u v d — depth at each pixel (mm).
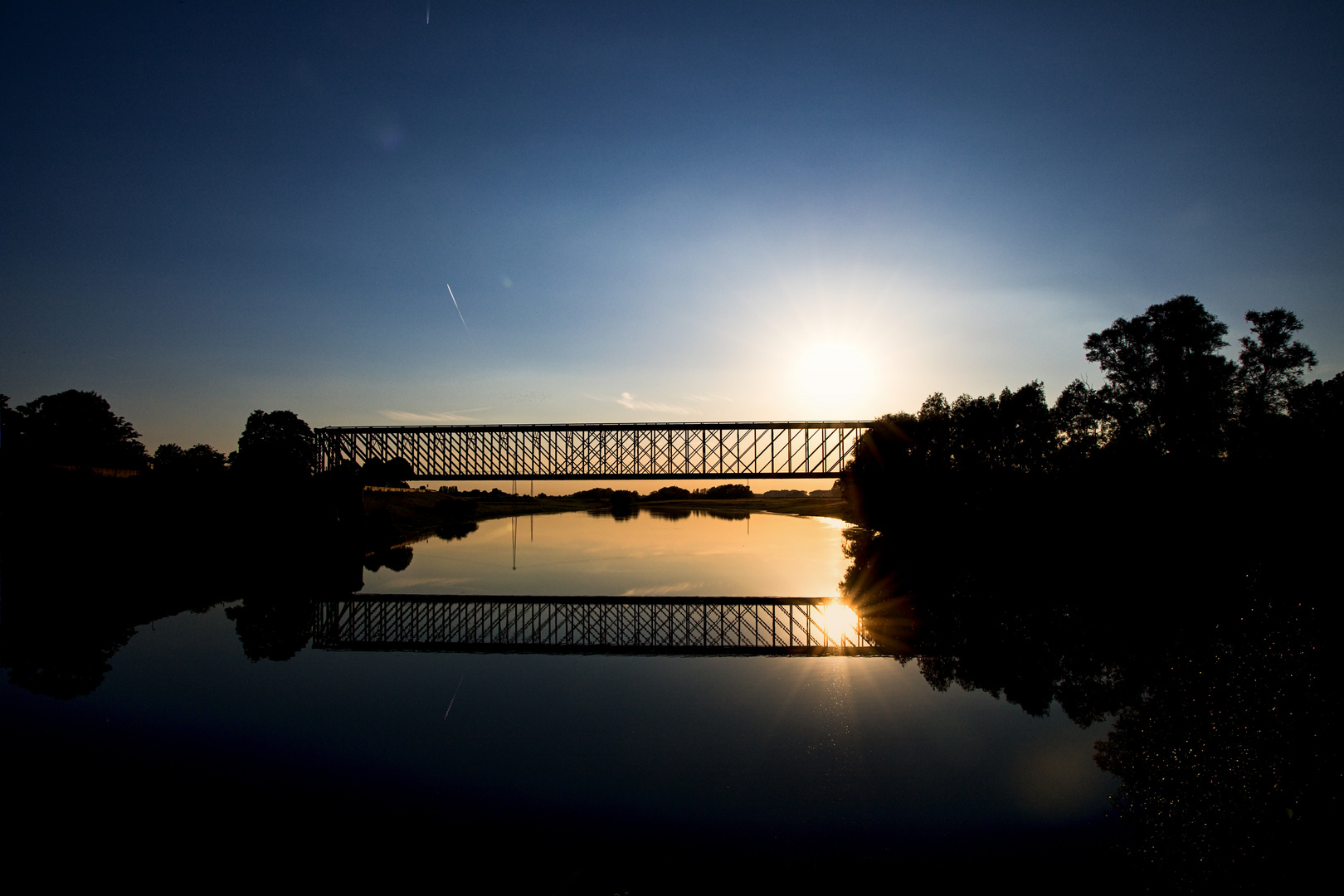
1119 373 55094
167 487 66625
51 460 73625
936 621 35094
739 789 15984
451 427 67812
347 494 67500
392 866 12992
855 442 68500
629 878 12648
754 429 66812
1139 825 14250
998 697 22625
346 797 15742
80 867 13047
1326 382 45906
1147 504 49344
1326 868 12734
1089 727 19625
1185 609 33250
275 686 24766
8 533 52906
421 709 21938
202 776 16953
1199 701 20734
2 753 18328
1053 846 13609
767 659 28609
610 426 66812
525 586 48656
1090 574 44531
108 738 19438
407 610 40438
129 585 46906
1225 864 12742
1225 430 50156
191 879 12641
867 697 22906
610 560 62938
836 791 15906
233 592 46000
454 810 15102
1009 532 59500
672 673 26484
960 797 15539
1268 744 17469
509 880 12578
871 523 71000
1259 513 44469
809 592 45531
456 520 112312
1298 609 29016
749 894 12203
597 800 15516
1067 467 57625
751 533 95000
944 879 12594
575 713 21484
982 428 63219
